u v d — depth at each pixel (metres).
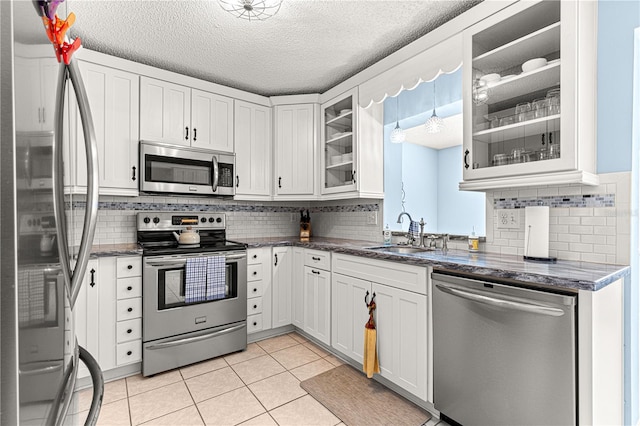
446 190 2.96
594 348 1.28
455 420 1.70
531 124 1.72
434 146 3.07
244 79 3.04
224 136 3.05
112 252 2.22
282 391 2.11
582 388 1.28
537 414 1.39
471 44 1.91
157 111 2.71
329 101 3.14
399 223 3.13
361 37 2.33
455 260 1.80
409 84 2.31
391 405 1.96
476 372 1.60
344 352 2.45
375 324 2.18
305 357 2.62
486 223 2.20
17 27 0.46
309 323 2.86
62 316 0.68
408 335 1.95
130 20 2.12
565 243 1.80
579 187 1.75
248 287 2.84
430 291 1.84
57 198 0.65
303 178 3.27
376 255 2.15
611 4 1.63
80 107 0.80
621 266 1.58
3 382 0.44
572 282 1.28
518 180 1.70
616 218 1.62
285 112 3.30
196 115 2.90
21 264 0.47
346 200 3.44
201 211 3.25
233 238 3.44
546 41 1.69
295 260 3.08
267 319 2.95
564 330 1.31
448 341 1.73
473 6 1.99
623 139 1.60
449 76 2.51
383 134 3.02
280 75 2.96
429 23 2.17
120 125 2.55
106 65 2.49
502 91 1.89
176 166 2.75
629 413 1.57
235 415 1.87
